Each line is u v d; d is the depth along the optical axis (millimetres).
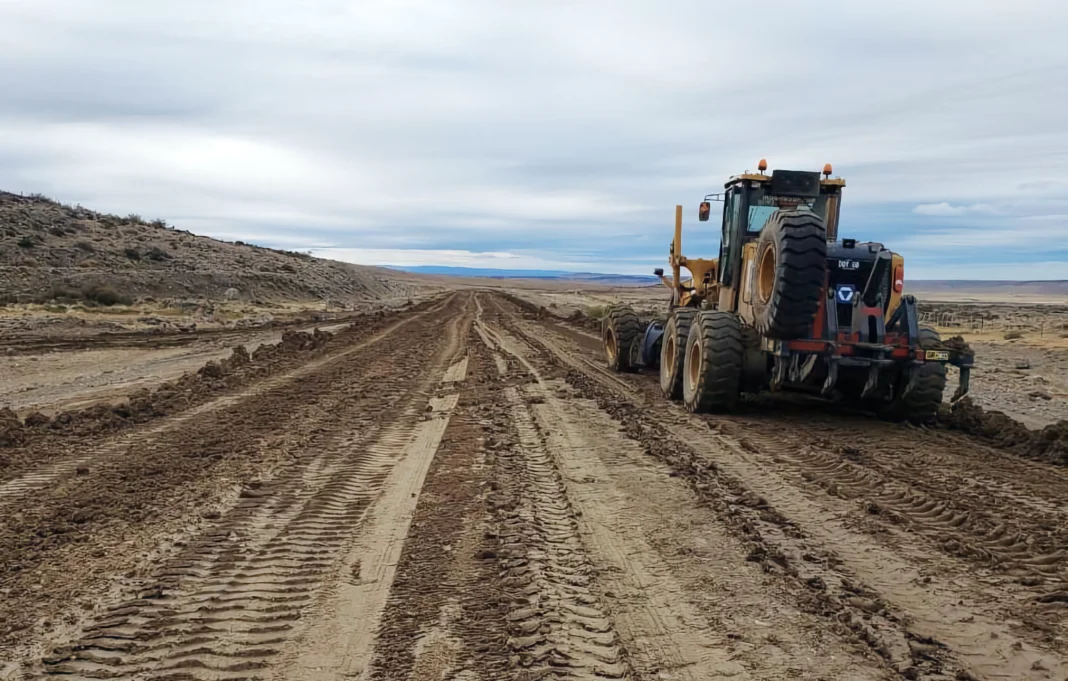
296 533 6113
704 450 8969
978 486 7367
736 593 4879
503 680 3832
